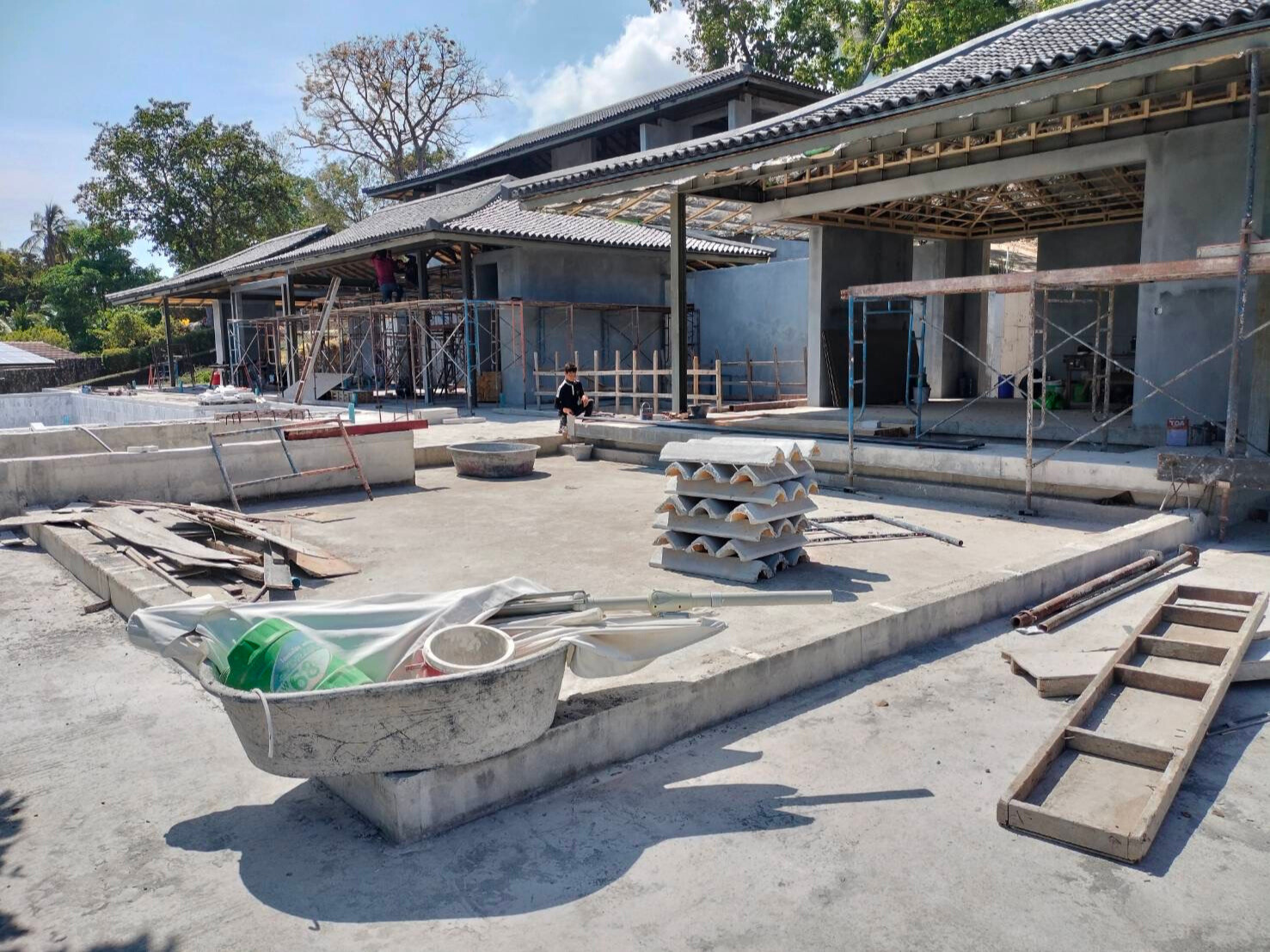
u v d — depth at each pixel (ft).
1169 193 32.81
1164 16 30.17
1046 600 19.12
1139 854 9.56
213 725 13.48
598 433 43.70
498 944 8.39
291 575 20.57
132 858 9.92
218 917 8.84
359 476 33.42
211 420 46.26
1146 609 17.99
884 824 10.48
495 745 10.36
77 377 135.54
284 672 10.07
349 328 84.02
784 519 20.33
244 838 10.34
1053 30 35.91
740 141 34.60
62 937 8.54
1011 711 13.64
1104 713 12.88
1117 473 25.98
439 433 47.39
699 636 12.34
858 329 53.42
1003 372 68.03
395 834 10.08
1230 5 27.50
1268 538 23.97
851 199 44.93
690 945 8.38
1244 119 30.48
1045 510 27.81
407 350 80.69
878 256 54.03
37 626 18.16
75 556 21.66
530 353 69.15
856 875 9.48
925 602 16.67
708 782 11.59
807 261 67.56
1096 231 56.75
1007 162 39.01
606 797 11.21
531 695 10.52
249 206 134.92
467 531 26.32
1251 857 9.75
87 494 28.45
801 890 9.21
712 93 84.33
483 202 69.97
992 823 10.50
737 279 73.41
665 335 77.15
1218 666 13.69
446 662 10.50
